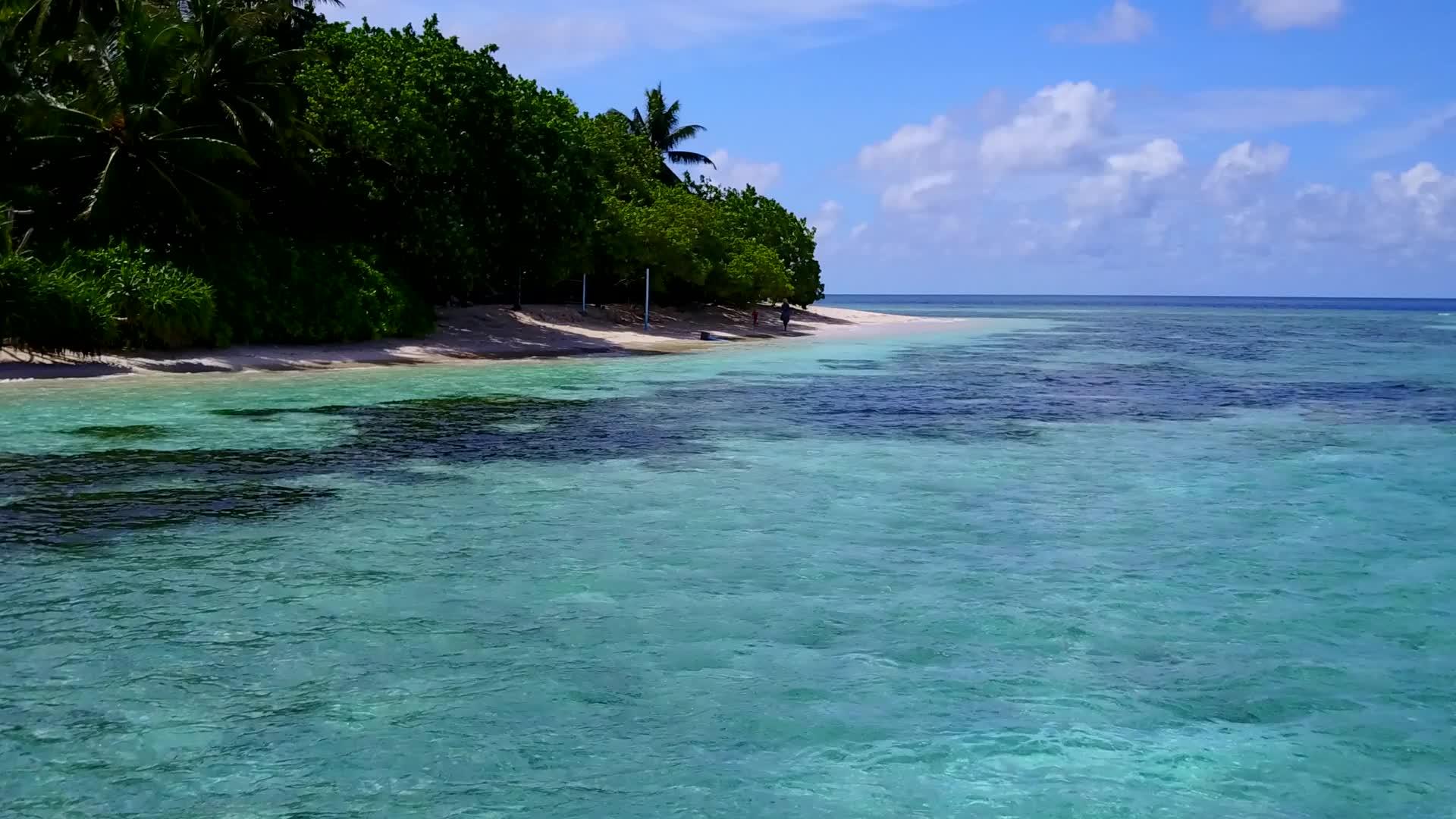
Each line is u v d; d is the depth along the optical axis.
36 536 11.26
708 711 6.71
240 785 5.66
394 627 8.31
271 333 36.41
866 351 49.19
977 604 9.06
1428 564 10.52
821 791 5.67
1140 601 9.23
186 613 8.61
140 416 21.67
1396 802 5.61
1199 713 6.77
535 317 51.25
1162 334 74.38
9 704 6.70
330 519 12.24
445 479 14.95
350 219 41.47
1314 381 34.03
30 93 32.12
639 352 45.72
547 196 44.34
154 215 34.59
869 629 8.38
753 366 38.47
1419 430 21.36
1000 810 5.48
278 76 36.59
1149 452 18.19
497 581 9.66
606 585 9.58
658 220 56.34
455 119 41.62
